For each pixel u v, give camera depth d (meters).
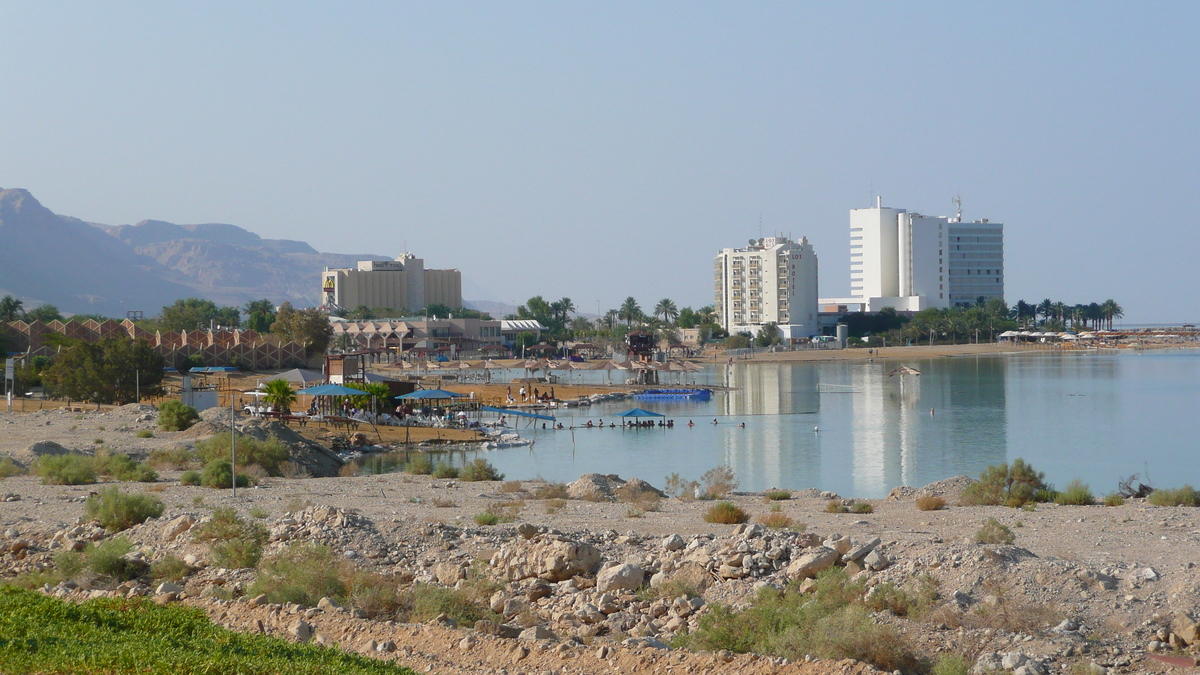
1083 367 196.38
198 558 22.55
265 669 13.62
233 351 157.25
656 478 57.59
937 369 195.00
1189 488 36.00
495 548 22.77
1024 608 16.33
